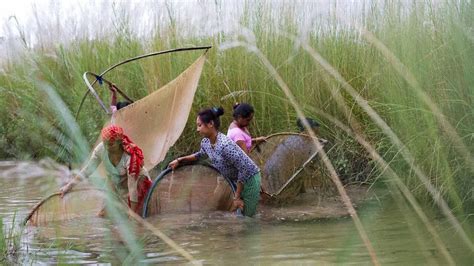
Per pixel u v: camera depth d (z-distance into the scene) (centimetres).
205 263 496
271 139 769
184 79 792
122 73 1039
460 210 519
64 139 687
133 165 654
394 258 480
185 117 792
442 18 611
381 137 710
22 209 716
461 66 564
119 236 565
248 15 907
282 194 716
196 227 621
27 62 1141
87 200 635
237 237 583
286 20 868
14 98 1118
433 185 569
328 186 757
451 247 482
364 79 783
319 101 791
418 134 570
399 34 641
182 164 686
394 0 686
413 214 552
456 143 535
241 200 668
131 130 776
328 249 528
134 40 1058
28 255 522
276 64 840
